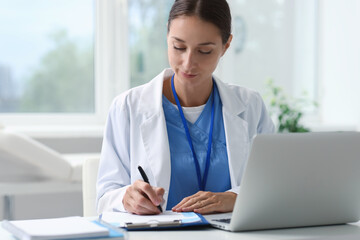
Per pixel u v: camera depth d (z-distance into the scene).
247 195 1.18
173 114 1.75
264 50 4.64
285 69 4.73
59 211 4.05
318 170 1.22
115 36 4.30
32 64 4.13
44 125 4.17
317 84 4.83
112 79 4.32
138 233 1.19
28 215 3.96
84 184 1.81
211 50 1.56
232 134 1.76
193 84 1.62
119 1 4.29
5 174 2.97
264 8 4.62
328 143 1.21
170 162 1.68
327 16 4.74
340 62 4.62
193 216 1.32
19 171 2.99
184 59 1.56
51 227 1.12
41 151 2.94
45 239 1.03
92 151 4.12
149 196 1.37
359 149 1.24
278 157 1.17
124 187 1.54
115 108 1.78
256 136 1.14
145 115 1.73
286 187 1.21
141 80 4.39
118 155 1.75
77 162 3.16
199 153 1.72
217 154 1.73
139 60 4.38
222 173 1.72
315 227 1.33
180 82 1.73
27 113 4.15
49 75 4.18
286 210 1.25
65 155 3.73
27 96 4.14
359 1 4.39
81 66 4.27
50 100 4.21
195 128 1.75
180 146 1.71
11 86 4.09
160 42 4.41
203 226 1.29
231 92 1.83
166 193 1.65
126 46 4.33
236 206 1.19
